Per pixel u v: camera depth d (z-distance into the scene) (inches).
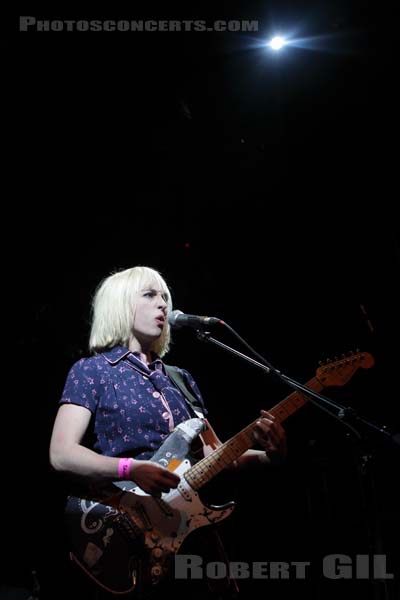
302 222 185.3
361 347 173.9
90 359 83.4
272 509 170.7
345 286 179.6
